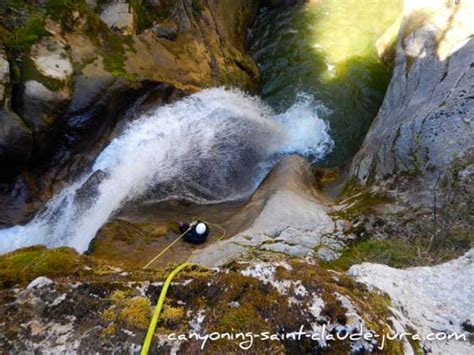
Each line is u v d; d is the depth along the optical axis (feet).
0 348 6.22
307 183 19.51
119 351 6.22
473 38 19.11
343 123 26.48
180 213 18.44
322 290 7.22
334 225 14.92
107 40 21.11
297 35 32.40
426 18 22.36
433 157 15.64
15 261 8.06
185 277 7.38
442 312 8.29
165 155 20.56
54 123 18.06
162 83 21.48
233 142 23.27
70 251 8.64
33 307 6.81
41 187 18.31
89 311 6.75
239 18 31.30
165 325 6.60
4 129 16.72
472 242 12.05
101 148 19.63
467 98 16.40
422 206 14.38
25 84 17.47
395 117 19.80
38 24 18.76
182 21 25.71
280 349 6.39
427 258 11.82
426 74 20.03
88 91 18.98
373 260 12.26
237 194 21.97
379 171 17.66
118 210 17.99
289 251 13.43
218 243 14.60
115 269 8.01
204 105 22.98
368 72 28.37
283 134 26.05
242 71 27.68
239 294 7.05
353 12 33.37
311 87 28.66
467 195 13.71
